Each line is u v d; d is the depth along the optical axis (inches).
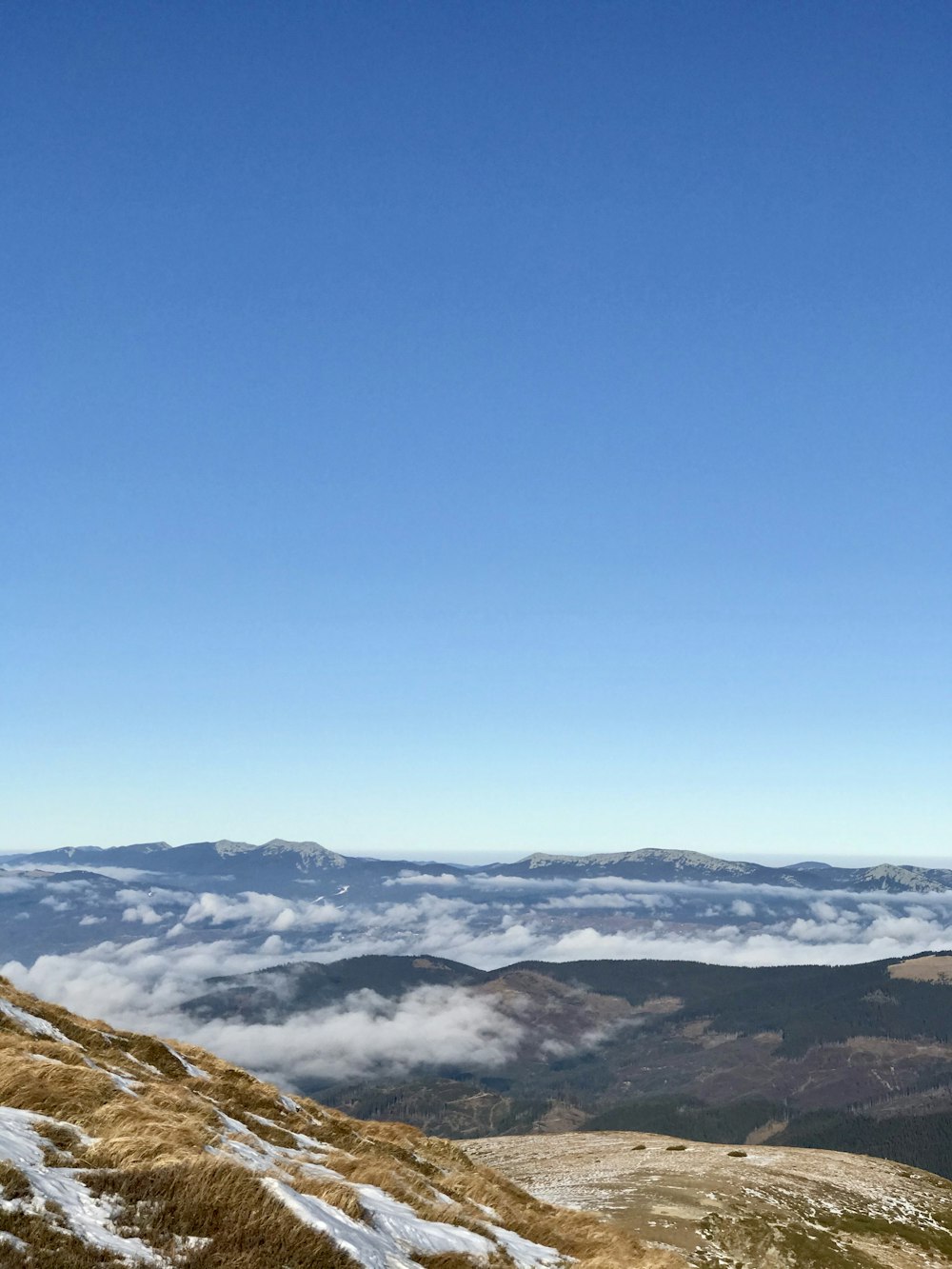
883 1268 1711.4
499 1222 992.2
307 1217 576.7
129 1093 861.8
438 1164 1385.3
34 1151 557.6
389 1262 605.6
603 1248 1056.2
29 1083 752.3
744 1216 1839.3
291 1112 1274.6
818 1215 1946.4
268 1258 514.0
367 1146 1189.7
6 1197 471.5
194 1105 913.5
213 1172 580.7
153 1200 532.1
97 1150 600.1
